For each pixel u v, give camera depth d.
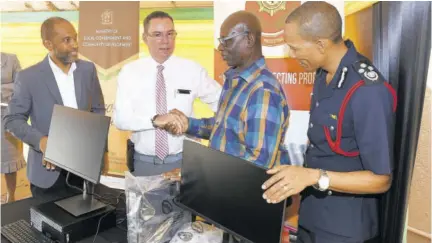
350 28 2.01
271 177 1.01
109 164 2.77
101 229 1.40
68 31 2.67
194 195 1.26
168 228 1.30
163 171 2.43
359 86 1.16
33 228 1.44
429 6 1.42
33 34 2.84
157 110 2.46
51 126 1.65
